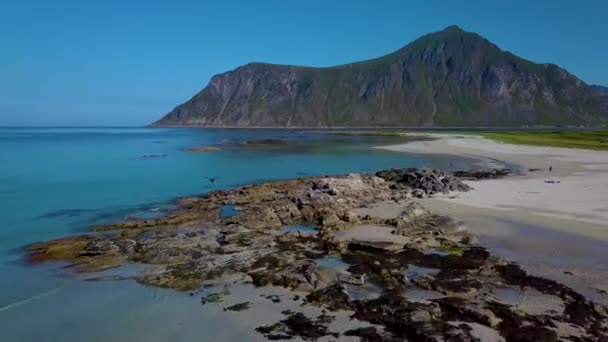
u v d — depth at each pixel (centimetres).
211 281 1684
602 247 1981
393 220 2430
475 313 1348
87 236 2314
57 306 1515
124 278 1736
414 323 1305
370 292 1560
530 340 1216
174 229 2441
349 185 3291
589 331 1270
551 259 1850
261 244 2117
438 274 1706
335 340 1254
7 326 1386
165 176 4706
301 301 1498
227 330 1327
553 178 3934
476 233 2228
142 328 1359
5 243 2236
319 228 2403
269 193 3366
